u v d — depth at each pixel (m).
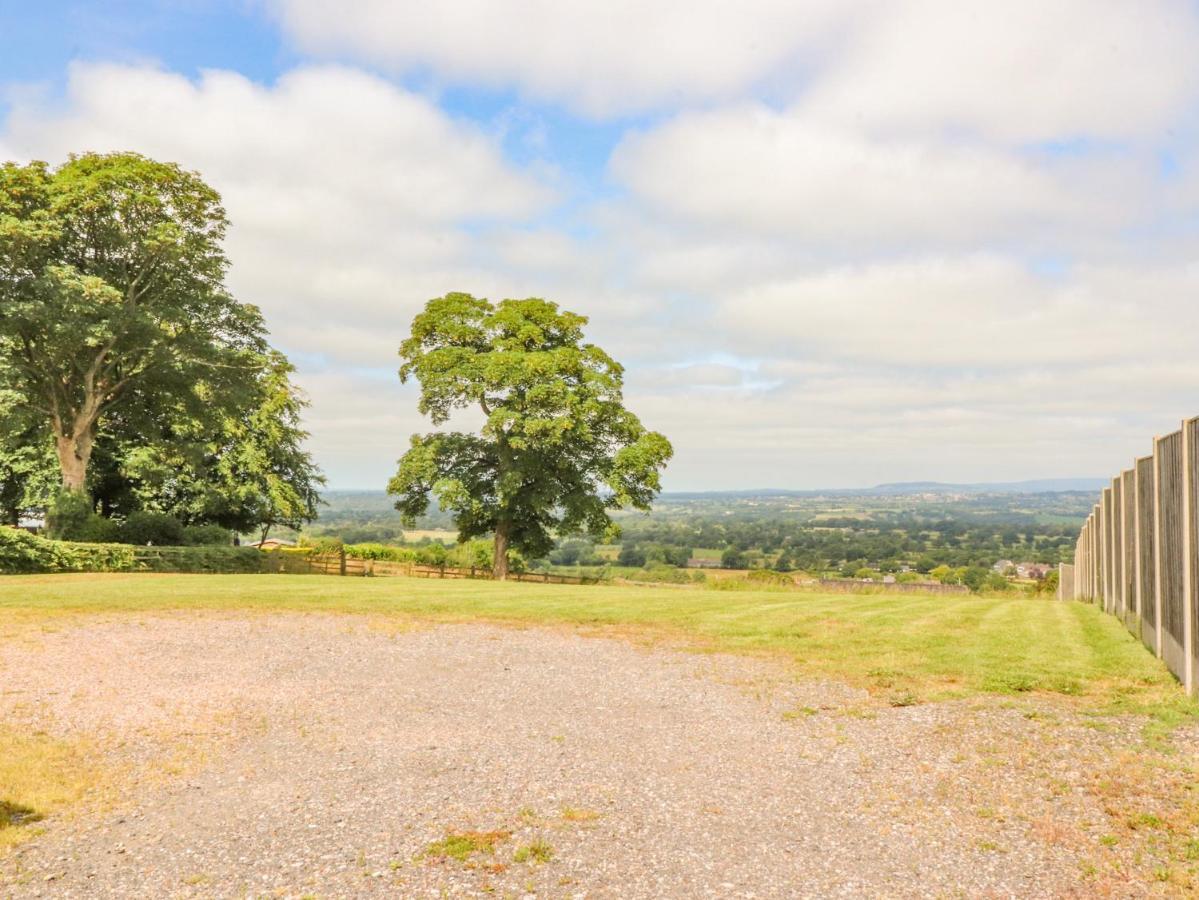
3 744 7.77
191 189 29.08
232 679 10.78
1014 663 11.01
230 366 30.86
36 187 25.47
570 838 5.50
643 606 18.52
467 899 4.62
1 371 24.72
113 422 33.25
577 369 34.59
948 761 7.04
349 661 12.05
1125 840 5.20
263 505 42.12
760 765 7.13
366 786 6.68
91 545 26.59
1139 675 10.04
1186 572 9.05
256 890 4.80
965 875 4.82
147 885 4.89
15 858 5.33
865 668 11.13
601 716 8.94
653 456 35.44
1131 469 14.27
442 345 35.34
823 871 4.93
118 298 25.89
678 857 5.17
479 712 9.15
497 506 35.25
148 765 7.31
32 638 13.05
